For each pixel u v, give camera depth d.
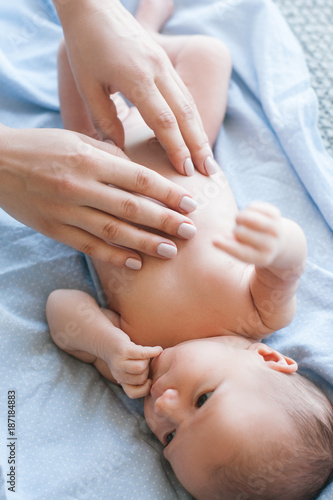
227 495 0.89
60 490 0.92
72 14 1.00
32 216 0.97
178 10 1.46
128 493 0.94
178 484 0.99
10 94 1.36
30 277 1.15
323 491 0.90
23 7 1.41
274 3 1.52
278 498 0.88
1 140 0.95
